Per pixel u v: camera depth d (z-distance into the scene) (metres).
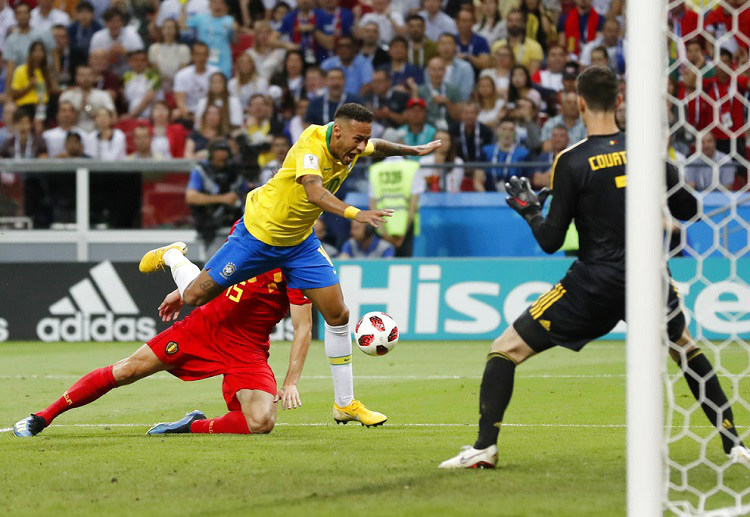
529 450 17.33
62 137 49.12
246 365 20.02
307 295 19.92
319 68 50.31
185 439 19.19
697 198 16.00
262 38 52.66
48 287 43.62
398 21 54.09
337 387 20.98
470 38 50.69
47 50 52.88
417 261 41.78
